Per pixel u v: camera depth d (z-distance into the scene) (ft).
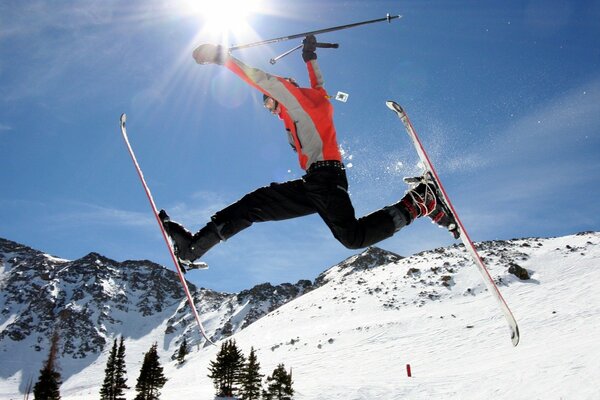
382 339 188.65
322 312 268.82
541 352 120.88
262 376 160.86
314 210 12.85
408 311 222.89
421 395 104.99
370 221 12.32
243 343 263.90
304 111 12.14
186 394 178.09
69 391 586.86
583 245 245.04
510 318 13.89
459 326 180.86
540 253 247.70
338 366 165.89
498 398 78.23
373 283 295.48
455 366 136.77
